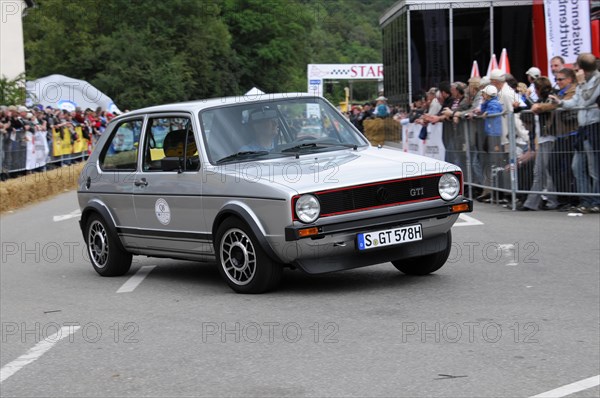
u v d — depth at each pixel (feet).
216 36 208.95
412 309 22.88
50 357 20.01
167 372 18.10
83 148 104.37
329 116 29.45
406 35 77.71
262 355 18.99
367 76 167.84
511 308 22.54
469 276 27.40
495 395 15.52
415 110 66.74
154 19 196.75
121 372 18.33
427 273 27.89
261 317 22.74
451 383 16.31
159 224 28.96
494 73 47.75
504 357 18.01
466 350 18.63
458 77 77.00
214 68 211.41
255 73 227.20
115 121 31.83
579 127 41.55
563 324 20.63
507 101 47.29
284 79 229.66
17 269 34.88
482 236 36.04
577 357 17.80
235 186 25.64
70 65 191.01
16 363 19.62
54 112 95.66
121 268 31.53
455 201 26.17
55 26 194.29
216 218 26.25
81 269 34.12
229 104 28.60
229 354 19.24
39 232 47.70
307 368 17.79
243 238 25.61
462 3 76.07
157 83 179.93
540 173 43.55
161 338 21.13
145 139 29.99
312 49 232.53
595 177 41.42
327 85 174.29
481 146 49.62
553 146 42.73
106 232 31.30
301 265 24.71
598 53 60.18
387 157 27.14
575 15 54.90
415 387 16.17
